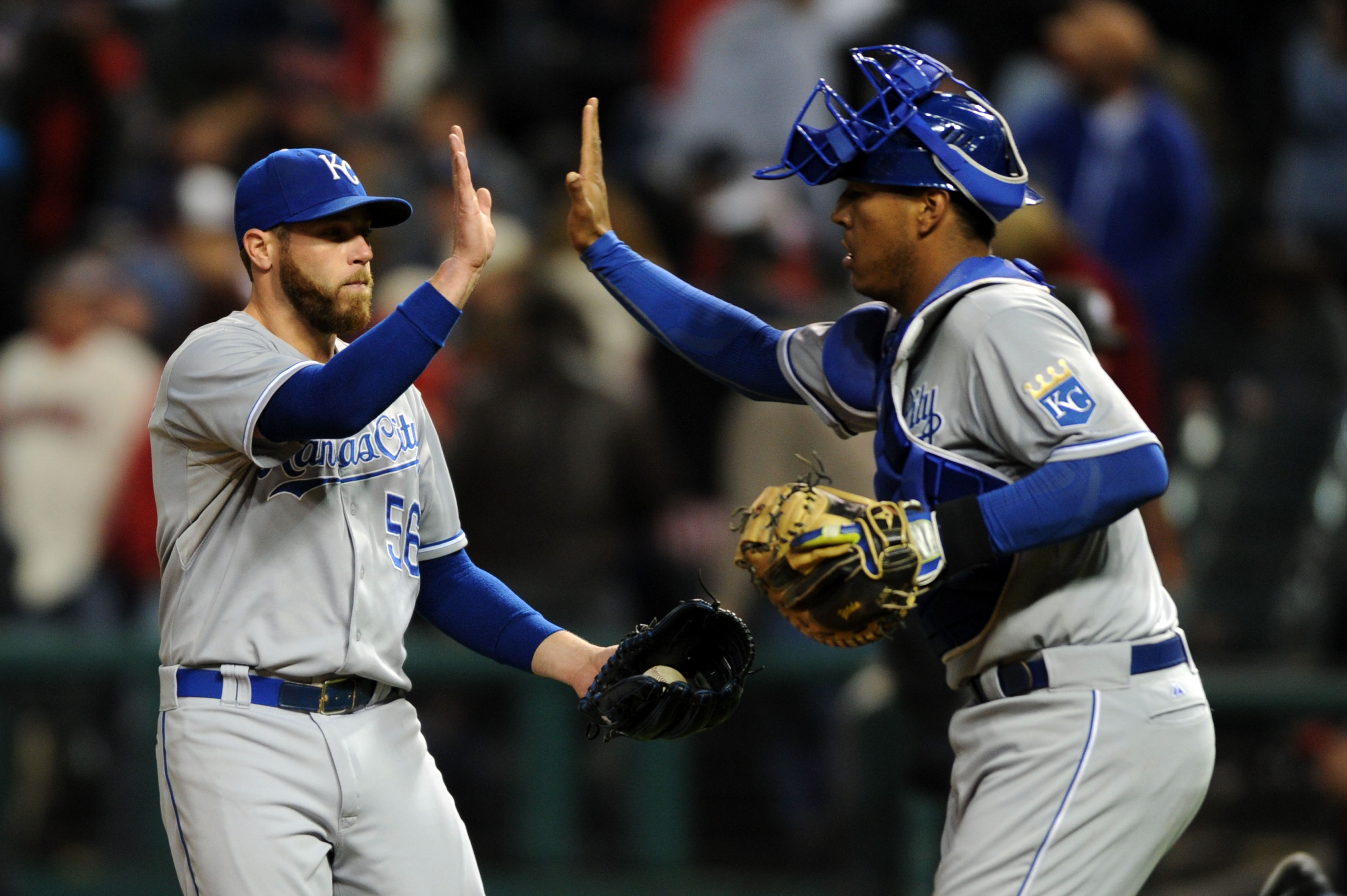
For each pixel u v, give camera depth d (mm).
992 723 12766
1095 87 28484
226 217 30250
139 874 24953
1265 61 39375
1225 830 23672
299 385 12203
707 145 33625
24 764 25109
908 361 12922
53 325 28266
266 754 12742
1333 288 33969
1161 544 22500
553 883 24938
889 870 22812
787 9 36438
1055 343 12305
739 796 25109
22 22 39750
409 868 13234
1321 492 28812
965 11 35844
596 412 25406
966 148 12703
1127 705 12469
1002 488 12250
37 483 27578
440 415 26906
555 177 35656
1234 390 30531
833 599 12125
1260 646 28344
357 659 13008
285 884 12625
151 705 25188
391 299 28156
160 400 13031
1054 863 12273
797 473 25375
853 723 23219
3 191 34875
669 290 14789
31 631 26156
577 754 25094
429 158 33906
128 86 38656
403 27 41938
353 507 13141
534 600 24844
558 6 41844
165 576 13242
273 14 38188
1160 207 28344
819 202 33594
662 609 26359
